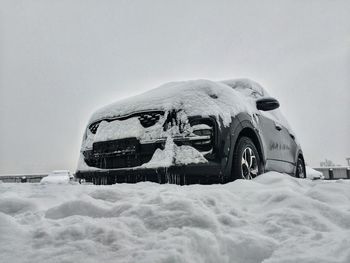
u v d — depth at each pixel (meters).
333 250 1.21
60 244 1.30
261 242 1.38
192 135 2.92
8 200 1.88
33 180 21.44
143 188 2.48
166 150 2.95
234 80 4.77
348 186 2.21
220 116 3.03
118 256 1.22
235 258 1.37
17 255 1.20
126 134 3.21
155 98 3.32
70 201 1.81
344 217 1.61
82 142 3.81
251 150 3.37
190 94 3.15
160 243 1.30
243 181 2.52
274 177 2.69
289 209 1.68
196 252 1.31
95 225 1.42
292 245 1.34
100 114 3.72
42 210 1.87
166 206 1.65
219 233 1.47
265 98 4.02
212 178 2.89
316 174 9.16
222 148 2.93
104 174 3.31
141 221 1.55
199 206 1.70
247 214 1.74
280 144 4.41
